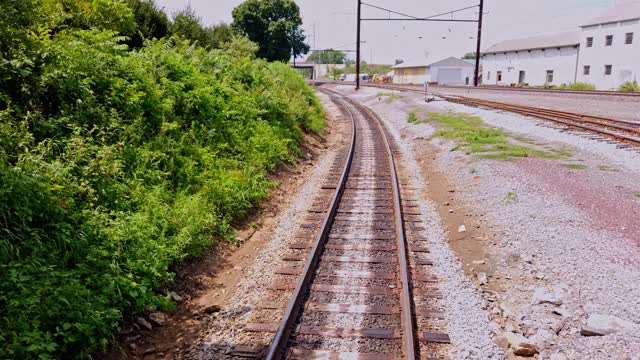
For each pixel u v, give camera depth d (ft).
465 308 19.80
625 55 159.74
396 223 29.60
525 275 22.58
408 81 298.56
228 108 44.62
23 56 25.23
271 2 176.76
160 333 18.70
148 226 23.44
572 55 187.42
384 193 37.45
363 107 119.85
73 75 27.40
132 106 31.19
